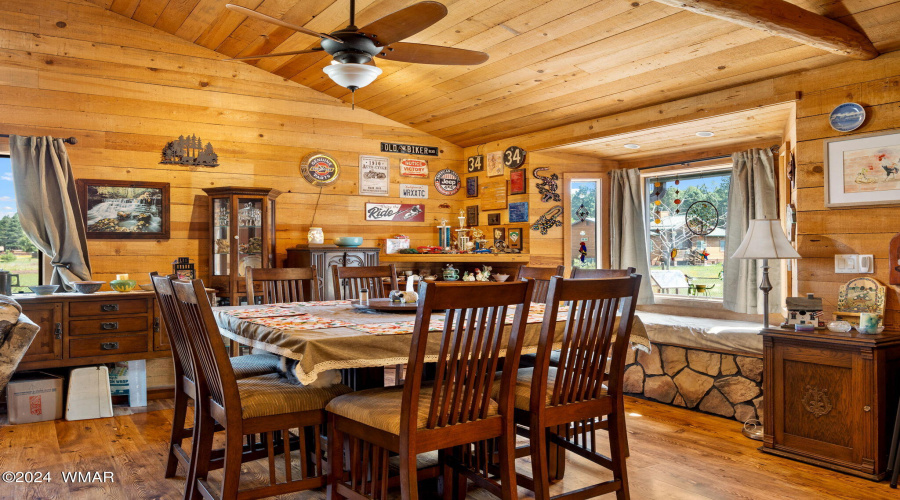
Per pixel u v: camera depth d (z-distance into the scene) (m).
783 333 3.24
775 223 3.50
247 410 2.32
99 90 4.74
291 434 3.26
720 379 4.01
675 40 3.61
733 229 4.83
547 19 3.67
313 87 5.55
